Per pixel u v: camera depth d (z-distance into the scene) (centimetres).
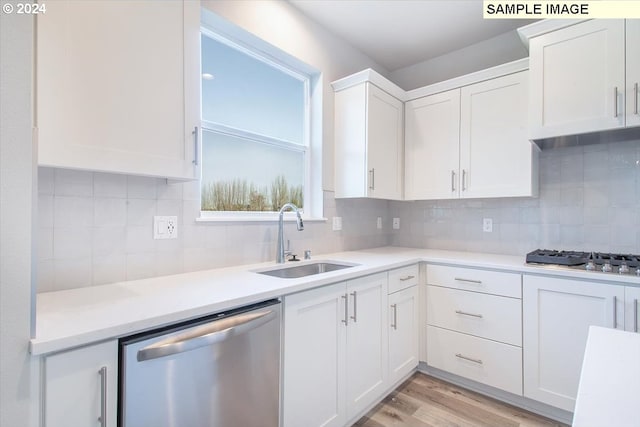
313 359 151
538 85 197
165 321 99
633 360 70
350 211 274
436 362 227
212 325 111
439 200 289
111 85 114
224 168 198
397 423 180
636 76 168
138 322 94
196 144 140
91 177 136
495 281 202
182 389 103
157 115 127
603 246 212
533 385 188
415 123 271
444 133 254
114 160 115
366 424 180
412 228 305
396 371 209
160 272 157
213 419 111
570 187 225
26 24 77
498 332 200
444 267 224
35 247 79
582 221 220
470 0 217
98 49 111
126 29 118
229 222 187
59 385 81
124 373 91
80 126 107
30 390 77
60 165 103
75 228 131
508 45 258
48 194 125
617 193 208
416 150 270
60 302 111
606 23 176
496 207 257
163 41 129
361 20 241
